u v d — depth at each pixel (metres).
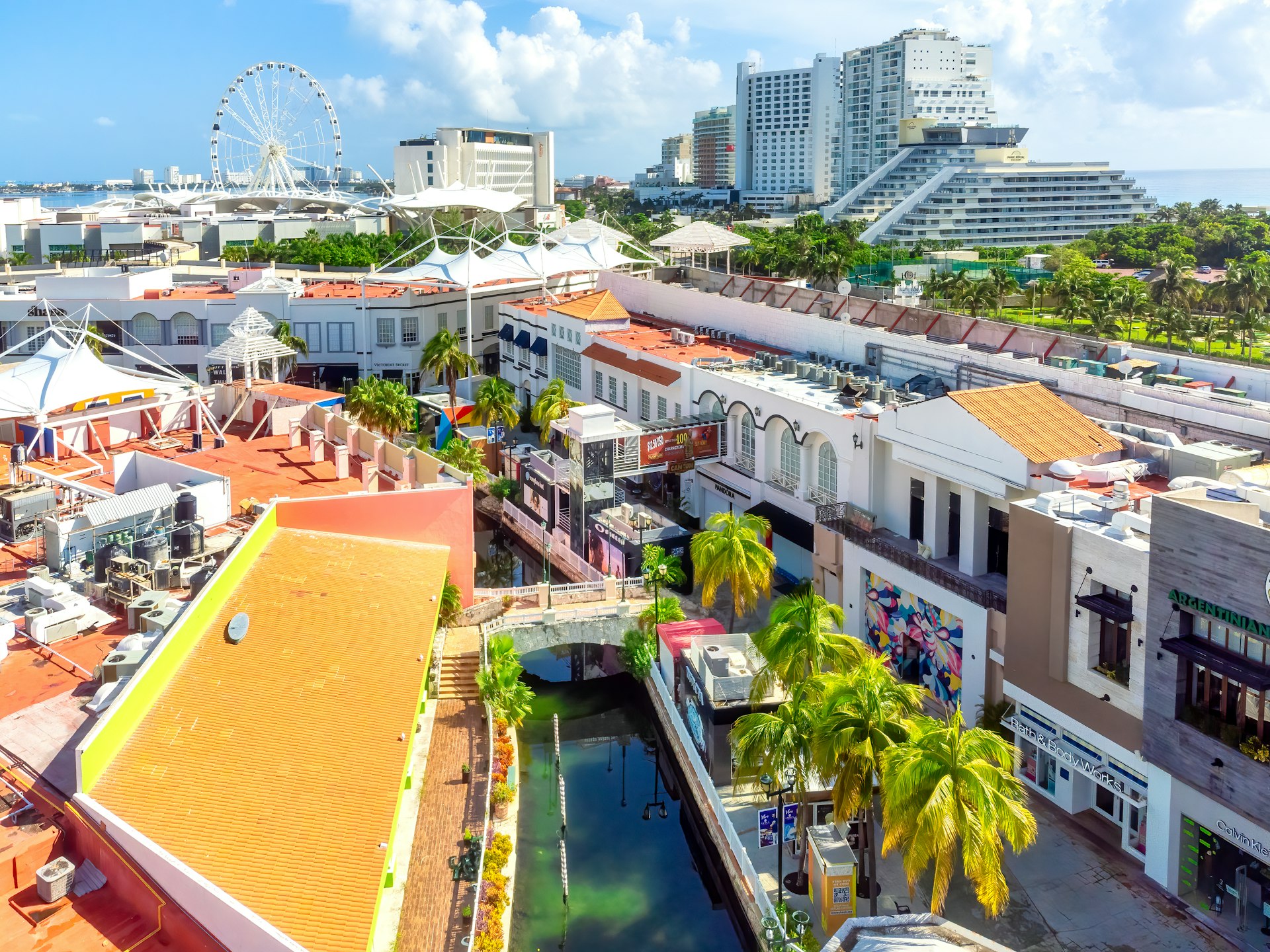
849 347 75.12
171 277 127.06
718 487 70.19
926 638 49.19
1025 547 41.03
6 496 49.91
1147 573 35.97
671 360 77.25
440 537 54.38
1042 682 40.81
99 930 27.30
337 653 40.03
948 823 27.61
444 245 183.12
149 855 27.75
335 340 115.06
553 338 100.12
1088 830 39.62
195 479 53.34
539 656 64.06
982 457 46.75
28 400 58.22
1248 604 32.09
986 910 35.25
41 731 33.81
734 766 41.94
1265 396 55.50
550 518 75.00
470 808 42.47
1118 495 41.25
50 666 38.09
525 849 43.41
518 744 53.34
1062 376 57.56
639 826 45.84
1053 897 35.78
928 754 28.72
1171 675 34.91
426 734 47.81
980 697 45.38
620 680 59.47
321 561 47.94
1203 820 34.53
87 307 69.06
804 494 61.59
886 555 50.50
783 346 83.38
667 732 50.97
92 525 46.50
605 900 40.38
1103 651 38.59
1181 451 45.88
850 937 27.28
